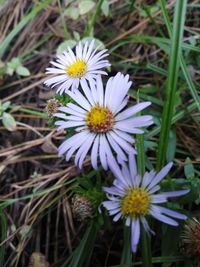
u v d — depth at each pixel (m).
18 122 0.13
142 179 0.08
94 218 0.09
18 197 0.12
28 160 0.12
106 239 0.10
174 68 0.08
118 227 0.10
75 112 0.09
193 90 0.10
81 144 0.08
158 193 0.08
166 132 0.09
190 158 0.11
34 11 0.14
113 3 0.15
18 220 0.11
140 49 0.14
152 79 0.13
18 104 0.14
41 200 0.11
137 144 0.09
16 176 0.12
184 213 0.09
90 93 0.09
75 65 0.10
